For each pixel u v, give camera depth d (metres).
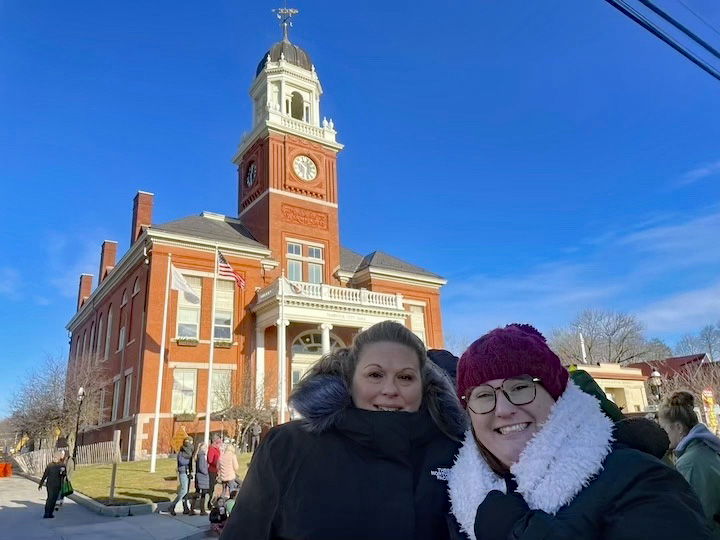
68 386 34.50
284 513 2.13
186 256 28.44
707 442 3.38
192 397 26.48
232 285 29.34
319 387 2.34
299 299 27.47
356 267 36.47
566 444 1.67
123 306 32.00
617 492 1.50
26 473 27.14
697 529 1.38
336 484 2.12
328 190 35.84
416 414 2.26
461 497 1.94
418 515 2.08
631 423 1.86
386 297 30.69
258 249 30.50
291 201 33.75
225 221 34.19
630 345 61.88
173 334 26.91
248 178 36.25
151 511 13.48
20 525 11.74
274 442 2.31
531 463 1.67
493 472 1.94
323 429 2.23
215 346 27.59
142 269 29.27
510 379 1.81
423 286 36.62
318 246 34.06
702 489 3.18
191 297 23.12
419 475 2.19
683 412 3.83
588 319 62.88
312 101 38.22
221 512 11.02
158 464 21.36
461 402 2.08
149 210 35.75
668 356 67.38
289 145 34.88
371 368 2.37
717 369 45.38
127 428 26.41
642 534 1.38
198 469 13.43
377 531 2.02
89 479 18.16
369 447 2.19
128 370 28.50
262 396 26.56
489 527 1.67
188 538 10.46
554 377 1.81
